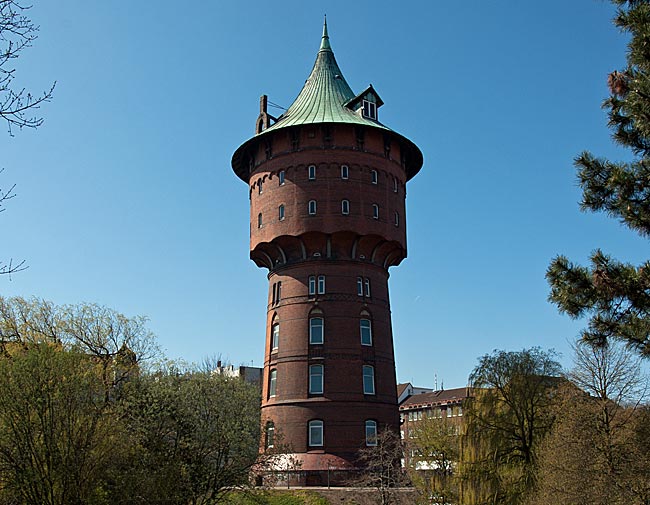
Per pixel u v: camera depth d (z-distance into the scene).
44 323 37.38
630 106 15.34
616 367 33.47
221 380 37.38
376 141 52.28
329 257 50.62
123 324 38.38
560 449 31.05
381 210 51.16
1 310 36.72
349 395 48.16
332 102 54.12
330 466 46.28
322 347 49.09
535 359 40.09
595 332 16.00
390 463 44.53
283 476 46.66
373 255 51.88
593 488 28.95
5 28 10.12
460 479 38.84
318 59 58.06
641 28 14.98
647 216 15.49
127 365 36.94
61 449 27.98
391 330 52.94
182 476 33.72
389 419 49.44
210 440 35.34
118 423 30.77
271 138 52.50
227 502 39.16
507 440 38.50
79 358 29.72
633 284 15.47
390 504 43.41
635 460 28.61
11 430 27.23
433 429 56.09
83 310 38.06
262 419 49.47
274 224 50.88
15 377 27.39
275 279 52.41
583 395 33.44
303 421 47.69
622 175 15.81
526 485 35.66
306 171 50.78
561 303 16.22
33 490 27.14
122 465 30.91
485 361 40.47
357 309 50.19
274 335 51.50
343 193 50.25
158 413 34.16
